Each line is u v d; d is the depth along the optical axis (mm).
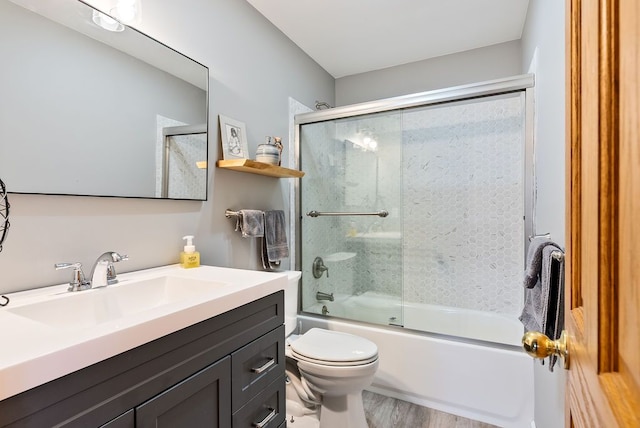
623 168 376
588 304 483
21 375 537
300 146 2449
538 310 1121
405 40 2365
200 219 1583
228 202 1757
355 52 2539
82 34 1129
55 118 1053
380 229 2658
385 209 2621
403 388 1981
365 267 2729
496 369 1751
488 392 1764
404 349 1992
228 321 974
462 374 1828
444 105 2184
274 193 2162
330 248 2662
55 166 1049
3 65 944
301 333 2357
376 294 2693
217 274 1264
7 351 576
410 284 2842
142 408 723
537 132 1687
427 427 1726
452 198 2693
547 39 1411
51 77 1046
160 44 1386
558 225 1187
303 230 2463
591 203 479
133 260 1285
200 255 1577
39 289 1003
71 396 604
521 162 2461
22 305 858
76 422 609
